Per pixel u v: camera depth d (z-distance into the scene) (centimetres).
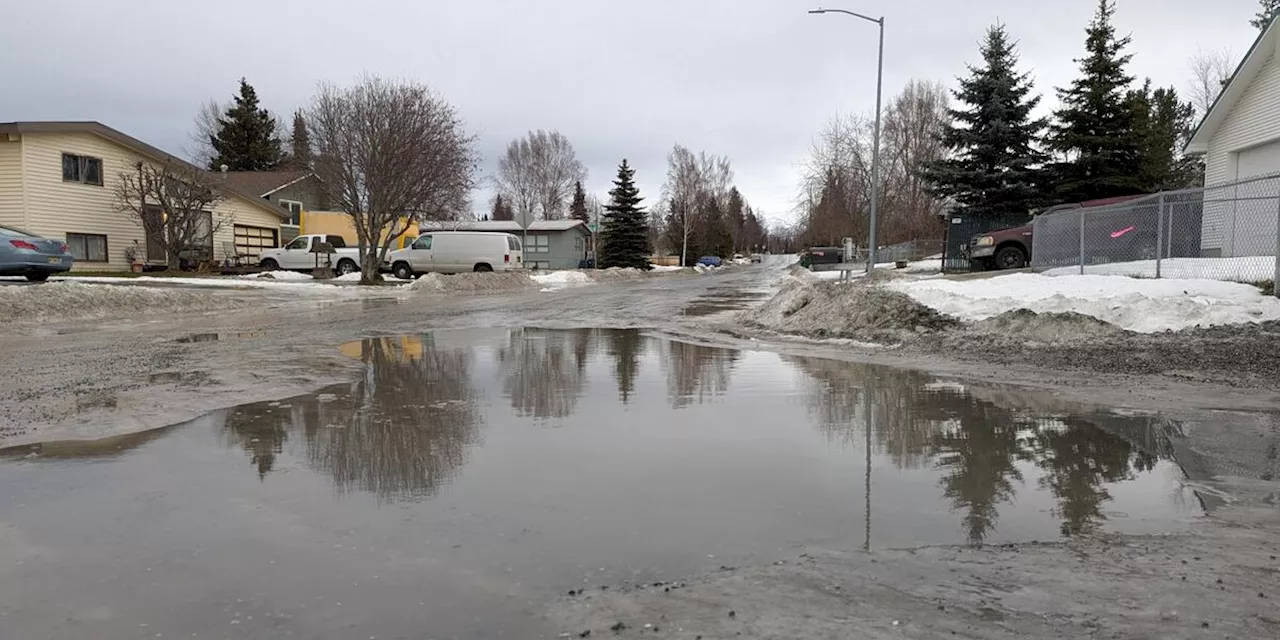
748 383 798
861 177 5194
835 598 292
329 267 3278
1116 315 966
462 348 1085
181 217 2819
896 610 281
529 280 3306
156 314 1561
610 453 512
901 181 4978
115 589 300
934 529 372
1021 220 2631
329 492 425
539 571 321
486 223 6203
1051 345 948
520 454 508
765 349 1094
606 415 635
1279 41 1602
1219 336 873
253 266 3219
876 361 959
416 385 773
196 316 1554
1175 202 1370
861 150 5362
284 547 345
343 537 358
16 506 395
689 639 260
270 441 535
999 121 2852
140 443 524
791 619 274
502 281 2991
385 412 639
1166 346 870
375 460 490
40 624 272
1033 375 825
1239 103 1762
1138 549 342
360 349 1055
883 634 262
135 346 1042
